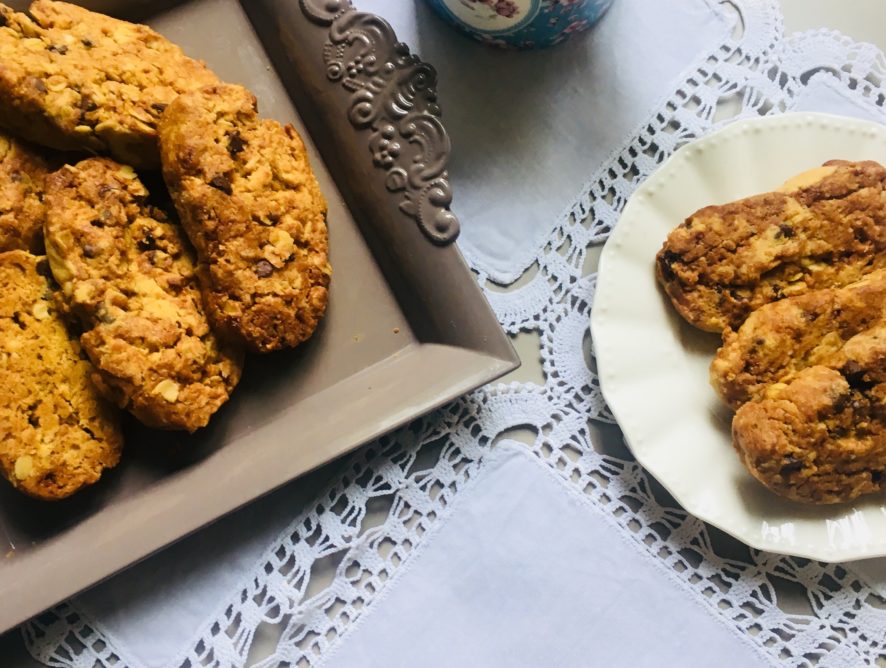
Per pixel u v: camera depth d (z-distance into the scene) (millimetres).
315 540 320
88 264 282
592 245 336
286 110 333
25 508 303
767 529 306
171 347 286
